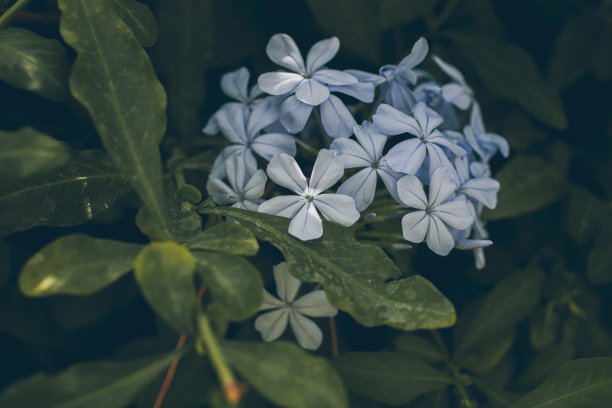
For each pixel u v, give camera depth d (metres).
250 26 0.32
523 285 0.31
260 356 0.22
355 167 0.26
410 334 0.30
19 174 0.22
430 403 0.29
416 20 0.34
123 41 0.24
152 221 0.24
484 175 0.28
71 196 0.26
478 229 0.28
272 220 0.25
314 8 0.31
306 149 0.28
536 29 0.35
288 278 0.27
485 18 0.34
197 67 0.31
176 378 0.28
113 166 0.27
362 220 0.27
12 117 0.28
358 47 0.32
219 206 0.26
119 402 0.21
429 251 0.32
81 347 0.29
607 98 0.35
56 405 0.21
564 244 0.34
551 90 0.33
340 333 0.30
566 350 0.32
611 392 0.25
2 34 0.25
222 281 0.23
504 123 0.34
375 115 0.26
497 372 0.32
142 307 0.30
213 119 0.28
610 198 0.35
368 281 0.24
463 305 0.33
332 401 0.22
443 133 0.27
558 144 0.34
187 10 0.31
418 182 0.26
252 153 0.28
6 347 0.28
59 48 0.26
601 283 0.32
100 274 0.23
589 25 0.35
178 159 0.29
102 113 0.24
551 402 0.25
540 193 0.33
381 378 0.26
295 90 0.26
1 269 0.27
